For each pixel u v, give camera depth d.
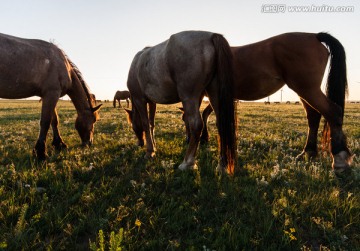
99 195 3.93
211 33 4.66
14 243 2.65
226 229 2.96
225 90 4.43
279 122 14.33
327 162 5.36
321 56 4.75
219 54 4.46
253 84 5.35
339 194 3.94
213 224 3.20
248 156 6.08
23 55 5.36
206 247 2.72
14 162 5.57
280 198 3.76
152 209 3.64
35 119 16.95
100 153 6.52
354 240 2.81
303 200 3.62
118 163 5.56
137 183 4.50
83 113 7.41
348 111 26.55
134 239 2.83
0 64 5.04
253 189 4.02
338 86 4.67
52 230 3.00
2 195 3.69
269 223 3.04
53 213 3.26
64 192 3.94
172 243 2.73
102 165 5.35
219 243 2.73
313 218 3.12
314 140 5.84
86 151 6.67
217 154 6.27
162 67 4.95
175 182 4.43
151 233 3.01
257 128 11.38
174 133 9.81
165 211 3.40
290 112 24.12
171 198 3.80
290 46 4.82
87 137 7.60
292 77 4.88
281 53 4.91
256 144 7.50
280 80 5.21
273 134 9.60
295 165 5.17
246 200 3.76
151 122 7.54
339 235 2.85
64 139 8.74
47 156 6.04
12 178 4.42
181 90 4.70
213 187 4.18
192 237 2.94
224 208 3.60
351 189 4.11
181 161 5.66
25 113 22.86
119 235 2.21
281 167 5.05
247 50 5.37
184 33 4.73
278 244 2.80
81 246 2.79
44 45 5.99
